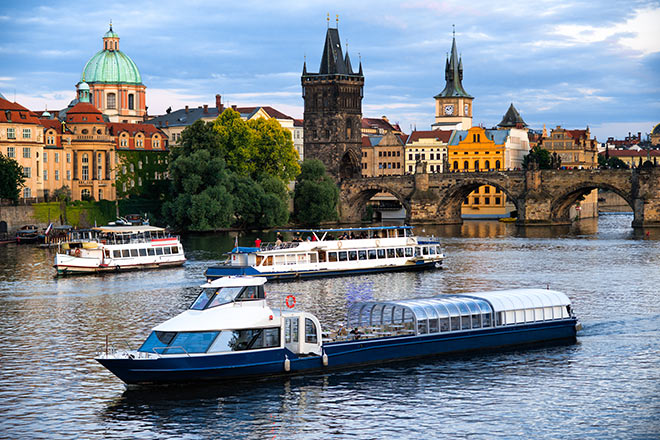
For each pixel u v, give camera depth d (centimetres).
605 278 11400
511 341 7162
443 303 6969
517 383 6256
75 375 6488
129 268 12625
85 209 19925
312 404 5816
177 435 5325
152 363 5953
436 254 12975
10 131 19638
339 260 12225
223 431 5381
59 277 11875
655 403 5856
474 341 7012
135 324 8381
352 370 6506
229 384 6156
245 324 6181
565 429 5419
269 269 11650
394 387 6150
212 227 19588
